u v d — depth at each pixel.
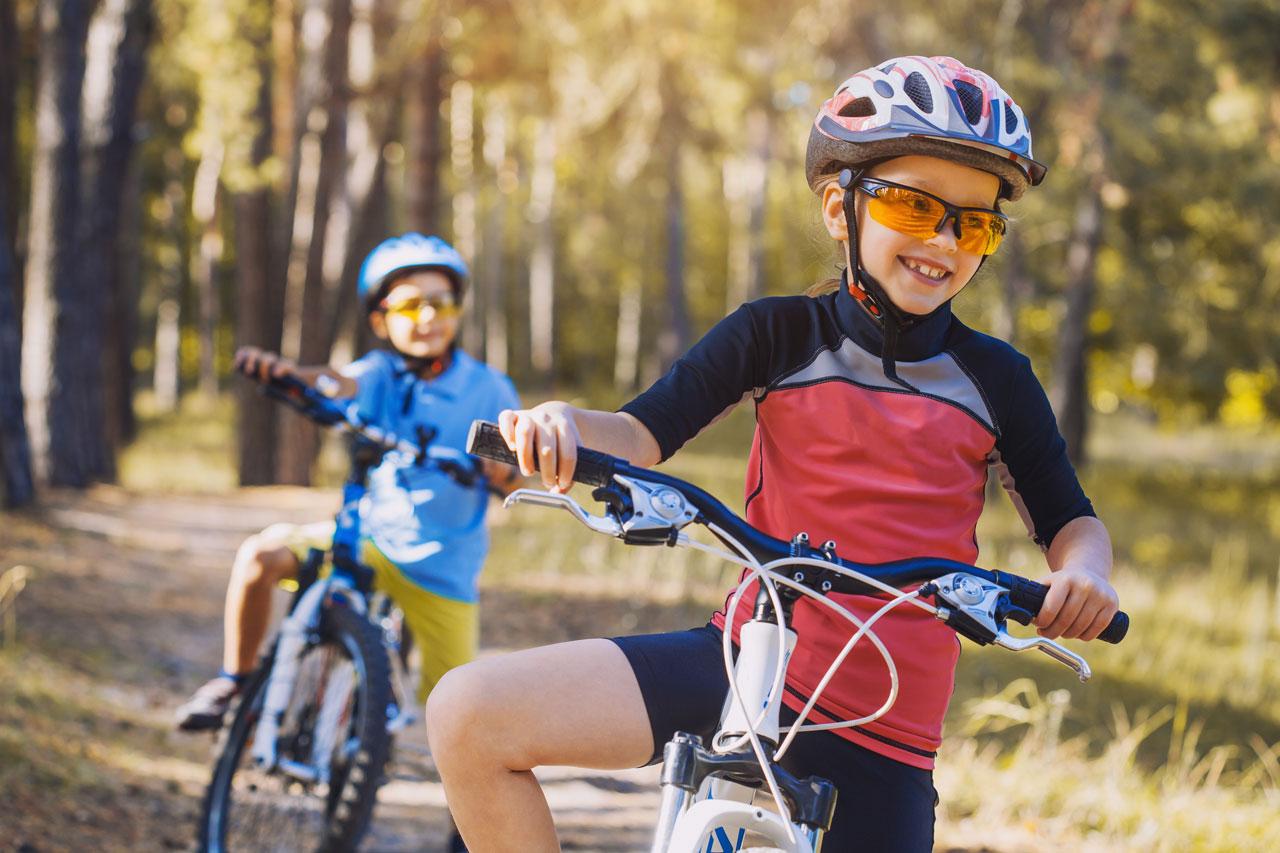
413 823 4.80
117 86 14.02
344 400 4.23
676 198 32.88
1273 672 7.95
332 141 17.25
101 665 6.58
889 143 2.14
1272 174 17.64
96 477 14.30
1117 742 6.06
